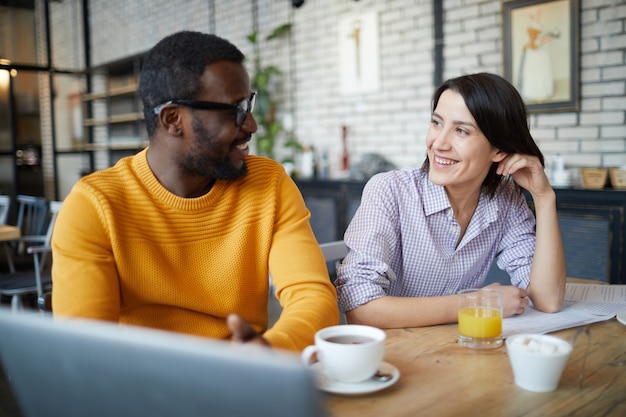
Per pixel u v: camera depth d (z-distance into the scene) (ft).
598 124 11.35
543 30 11.76
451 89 4.29
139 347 1.67
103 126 26.66
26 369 2.02
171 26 22.79
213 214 3.93
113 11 26.21
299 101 17.66
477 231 4.81
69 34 28.63
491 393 2.77
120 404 1.79
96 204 3.64
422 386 2.86
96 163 27.58
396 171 5.01
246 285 4.07
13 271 12.78
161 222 3.80
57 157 26.55
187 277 3.90
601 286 5.15
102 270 3.58
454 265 4.88
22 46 25.50
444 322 4.00
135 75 23.12
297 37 17.43
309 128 17.47
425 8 14.05
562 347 2.88
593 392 2.78
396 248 4.76
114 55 26.50
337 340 2.97
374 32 15.25
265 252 4.09
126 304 3.87
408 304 3.98
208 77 3.46
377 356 2.79
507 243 5.07
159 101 3.56
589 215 10.47
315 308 3.49
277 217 4.16
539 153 4.50
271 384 1.50
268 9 18.26
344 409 2.60
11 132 24.94
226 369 1.55
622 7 10.81
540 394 2.76
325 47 16.61
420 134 14.51
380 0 15.03
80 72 26.02
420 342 3.59
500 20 12.62
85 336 1.77
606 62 11.12
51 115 26.04
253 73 18.92
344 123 16.38
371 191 4.79
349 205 14.42
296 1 17.10
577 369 3.09
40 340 1.89
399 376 2.99
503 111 4.20
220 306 3.99
